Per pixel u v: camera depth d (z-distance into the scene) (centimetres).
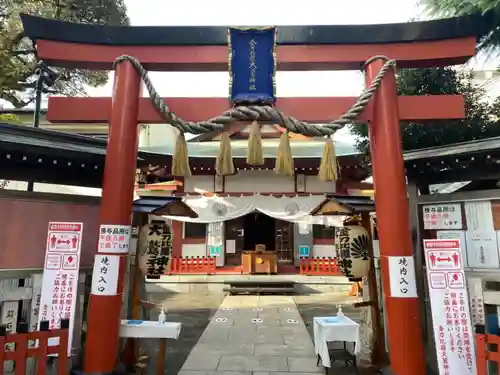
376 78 500
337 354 534
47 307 462
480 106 827
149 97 532
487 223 493
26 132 499
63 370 371
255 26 506
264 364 556
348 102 537
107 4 1170
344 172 1362
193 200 1302
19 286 501
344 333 511
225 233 1641
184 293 1317
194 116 537
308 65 549
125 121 504
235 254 1636
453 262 452
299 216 1275
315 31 534
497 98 842
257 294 1274
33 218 516
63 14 1079
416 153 545
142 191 1351
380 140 500
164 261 539
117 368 513
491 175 512
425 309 532
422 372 446
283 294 1272
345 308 1035
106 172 495
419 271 541
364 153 1007
